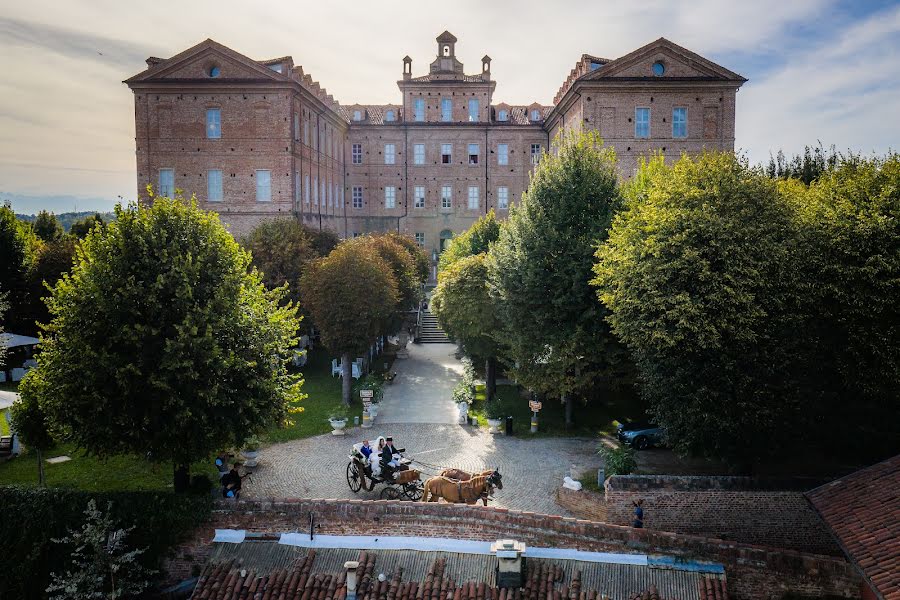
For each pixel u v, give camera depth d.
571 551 19.97
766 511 23.62
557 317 32.88
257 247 48.16
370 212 82.38
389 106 83.69
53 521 21.38
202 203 58.03
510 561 18.95
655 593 18.86
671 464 29.33
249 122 57.47
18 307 52.91
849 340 24.28
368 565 20.02
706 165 27.19
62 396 21.83
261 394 24.11
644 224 27.36
